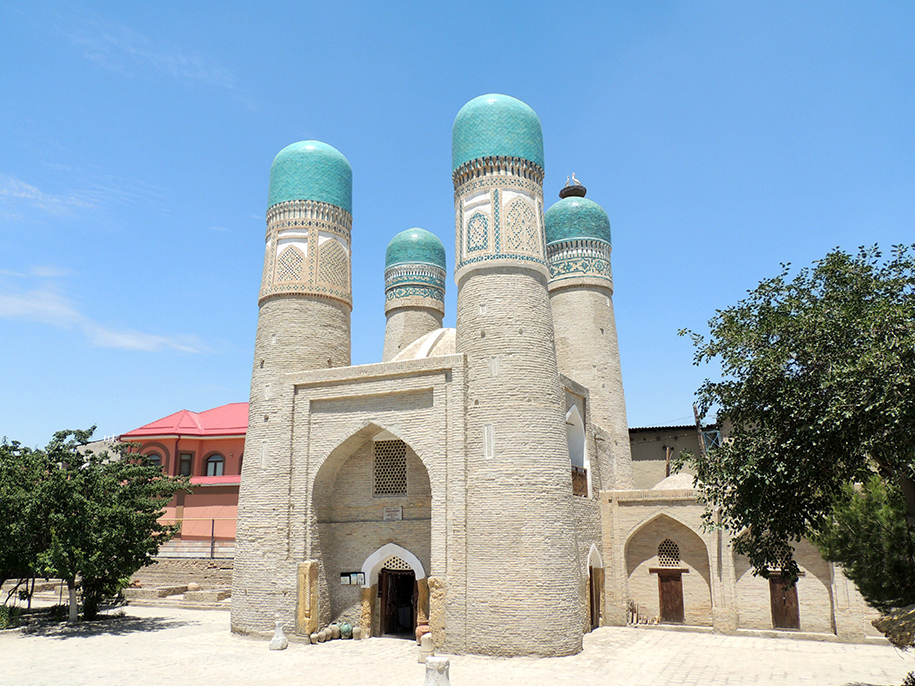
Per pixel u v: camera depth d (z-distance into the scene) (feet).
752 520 42.63
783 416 41.70
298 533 69.87
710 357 46.42
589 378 92.94
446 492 64.03
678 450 103.09
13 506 70.33
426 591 67.62
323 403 72.79
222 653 61.62
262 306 79.71
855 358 38.58
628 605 77.46
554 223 99.50
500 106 73.10
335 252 81.51
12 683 50.80
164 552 112.68
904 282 41.93
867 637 66.33
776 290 46.34
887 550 43.75
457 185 73.56
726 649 63.26
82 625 76.43
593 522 77.61
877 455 41.22
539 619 58.70
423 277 104.32
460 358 66.49
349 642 66.95
